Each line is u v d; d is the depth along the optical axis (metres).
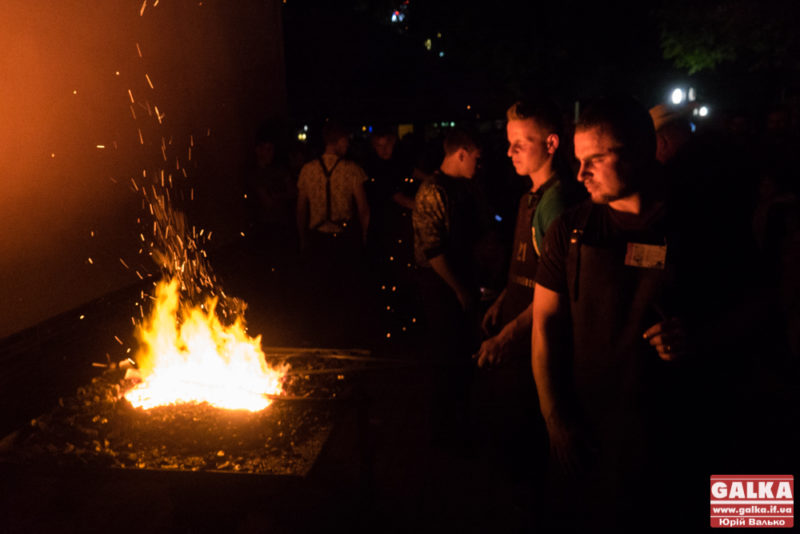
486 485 3.54
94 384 2.77
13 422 3.17
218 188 5.60
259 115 6.53
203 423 2.42
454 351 3.84
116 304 3.99
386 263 7.30
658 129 3.22
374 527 3.18
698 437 1.96
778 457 3.68
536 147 2.84
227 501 2.49
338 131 6.01
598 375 2.02
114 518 3.16
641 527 2.00
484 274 5.45
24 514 3.18
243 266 6.04
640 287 1.93
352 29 10.02
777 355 4.94
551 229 2.16
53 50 3.44
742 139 6.62
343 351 3.08
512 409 2.90
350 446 3.95
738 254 1.91
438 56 10.17
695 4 17.61
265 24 6.64
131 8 4.20
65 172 3.54
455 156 3.69
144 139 4.36
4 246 3.11
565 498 2.18
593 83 19.06
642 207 1.92
